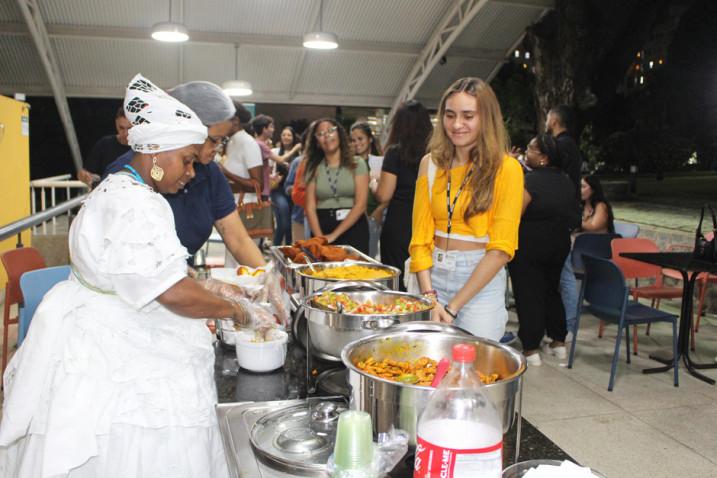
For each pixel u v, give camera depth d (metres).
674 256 4.02
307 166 4.07
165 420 1.37
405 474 1.06
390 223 3.64
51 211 3.73
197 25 10.17
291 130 8.26
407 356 1.37
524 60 11.61
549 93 10.44
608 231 5.09
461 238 2.15
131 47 10.44
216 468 1.48
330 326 1.51
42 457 1.33
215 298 1.41
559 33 10.07
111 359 1.35
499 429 0.97
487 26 11.13
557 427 3.13
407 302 1.76
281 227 6.76
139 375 1.36
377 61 11.59
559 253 3.75
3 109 5.22
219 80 11.45
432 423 0.95
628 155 11.01
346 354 1.26
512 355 1.24
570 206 3.68
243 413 1.41
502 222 2.03
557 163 3.70
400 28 10.77
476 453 0.92
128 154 1.69
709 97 11.08
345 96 12.31
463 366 1.00
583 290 3.96
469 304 2.15
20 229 3.30
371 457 1.01
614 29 9.89
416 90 11.50
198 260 5.79
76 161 11.81
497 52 11.82
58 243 5.58
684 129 11.34
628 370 3.96
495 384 1.03
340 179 4.00
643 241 4.64
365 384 1.10
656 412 3.32
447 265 2.16
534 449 1.20
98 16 9.68
